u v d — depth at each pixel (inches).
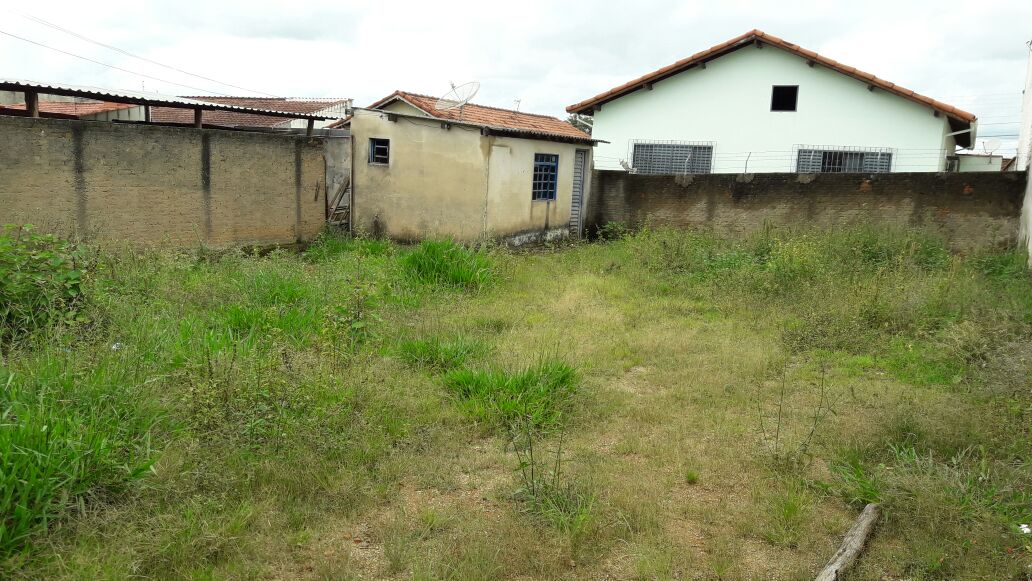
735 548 138.7
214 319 261.1
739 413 212.2
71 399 160.7
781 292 357.7
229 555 129.4
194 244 409.1
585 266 446.3
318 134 533.0
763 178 537.6
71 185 348.2
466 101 569.6
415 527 143.3
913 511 149.3
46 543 123.0
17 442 131.5
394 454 174.4
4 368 170.6
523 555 134.1
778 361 259.6
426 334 273.6
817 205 522.3
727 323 313.6
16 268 225.6
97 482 137.5
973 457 175.9
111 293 267.1
